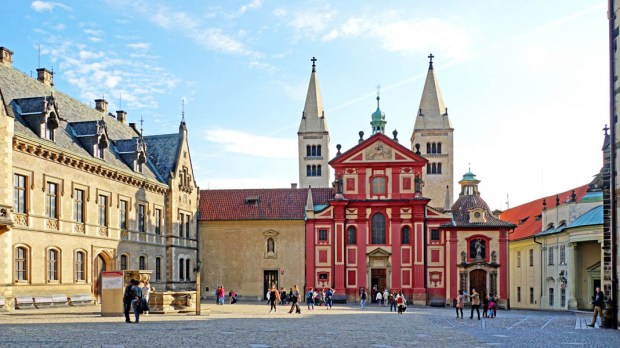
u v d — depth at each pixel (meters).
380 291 81.31
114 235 61.38
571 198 77.44
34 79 59.62
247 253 82.25
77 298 53.91
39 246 49.72
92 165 57.41
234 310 54.66
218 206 84.69
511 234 92.44
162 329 30.58
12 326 30.98
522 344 26.58
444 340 28.06
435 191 119.69
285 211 83.56
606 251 38.91
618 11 36.72
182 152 78.06
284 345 24.61
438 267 80.62
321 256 81.75
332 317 46.34
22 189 48.31
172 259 73.44
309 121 126.62
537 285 81.31
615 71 36.91
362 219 81.94
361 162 82.94
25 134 48.59
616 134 36.56
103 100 74.31
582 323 42.72
